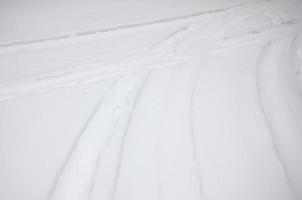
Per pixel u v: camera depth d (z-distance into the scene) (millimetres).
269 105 2850
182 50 3947
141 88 3176
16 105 2959
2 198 2105
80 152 2436
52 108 2922
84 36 4340
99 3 5578
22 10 5184
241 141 2477
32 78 3377
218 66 3539
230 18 4828
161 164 2299
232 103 2900
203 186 2125
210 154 2367
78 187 2158
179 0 5656
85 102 2994
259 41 4094
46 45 4086
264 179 2166
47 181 2229
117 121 2734
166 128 2623
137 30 4516
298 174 2182
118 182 2176
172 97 3008
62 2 5609
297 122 2631
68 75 3428
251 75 3330
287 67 3455
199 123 2666
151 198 2066
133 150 2420
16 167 2334
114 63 3656
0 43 4102
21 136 2609
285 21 4625
